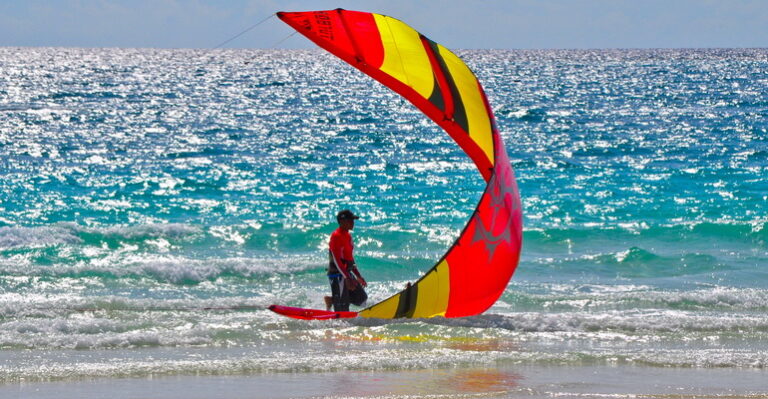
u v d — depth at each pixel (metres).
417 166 101.88
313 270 47.53
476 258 33.69
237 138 135.88
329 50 32.34
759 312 37.62
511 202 34.59
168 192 81.06
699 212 70.56
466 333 32.72
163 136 139.00
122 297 40.59
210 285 44.78
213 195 79.75
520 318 34.56
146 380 25.11
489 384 24.70
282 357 28.19
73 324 32.50
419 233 59.28
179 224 59.78
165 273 45.56
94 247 54.56
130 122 165.50
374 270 49.72
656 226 60.59
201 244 56.44
